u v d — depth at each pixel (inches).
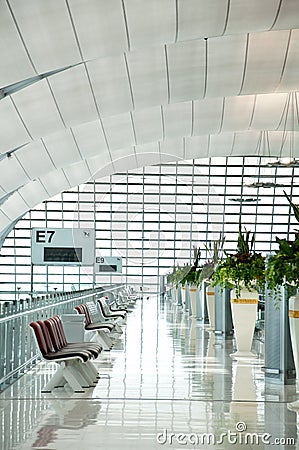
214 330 835.4
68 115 1101.1
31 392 414.0
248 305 616.7
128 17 767.1
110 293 982.4
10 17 754.8
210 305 914.1
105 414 348.8
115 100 1084.5
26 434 303.0
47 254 1162.0
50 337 425.1
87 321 619.8
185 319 1084.5
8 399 390.3
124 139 1407.5
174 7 757.3
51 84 1058.1
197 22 778.8
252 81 1077.1
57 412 352.8
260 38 1015.0
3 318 421.4
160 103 1109.1
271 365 479.5
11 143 1131.3
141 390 423.2
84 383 429.4
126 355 606.2
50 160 1432.1
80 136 1392.7
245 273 604.1
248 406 375.9
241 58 1039.0
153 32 789.9
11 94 1063.6
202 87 1080.8
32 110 1085.1
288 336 464.4
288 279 392.2
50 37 786.2
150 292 585.6
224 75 1061.8
